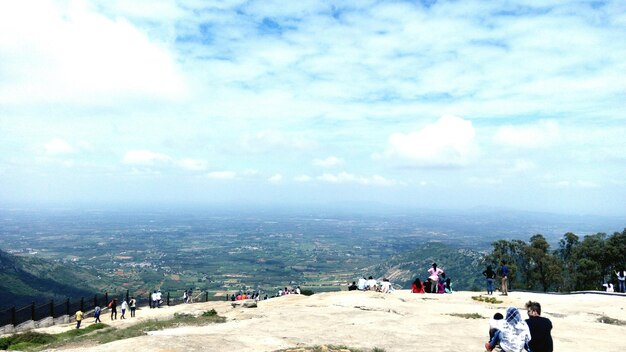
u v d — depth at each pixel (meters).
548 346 9.48
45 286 115.62
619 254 59.78
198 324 22.77
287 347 14.37
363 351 13.62
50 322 35.78
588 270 61.91
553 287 68.69
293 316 21.42
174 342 13.78
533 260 65.06
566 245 69.75
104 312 43.47
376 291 33.19
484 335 16.64
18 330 31.56
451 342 15.14
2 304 91.50
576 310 22.89
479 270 141.75
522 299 27.59
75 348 17.31
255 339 15.51
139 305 52.53
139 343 13.52
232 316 24.81
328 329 17.75
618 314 21.91
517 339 9.66
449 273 154.25
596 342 15.74
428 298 28.33
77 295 115.31
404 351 13.71
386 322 19.42
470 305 25.05
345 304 25.61
